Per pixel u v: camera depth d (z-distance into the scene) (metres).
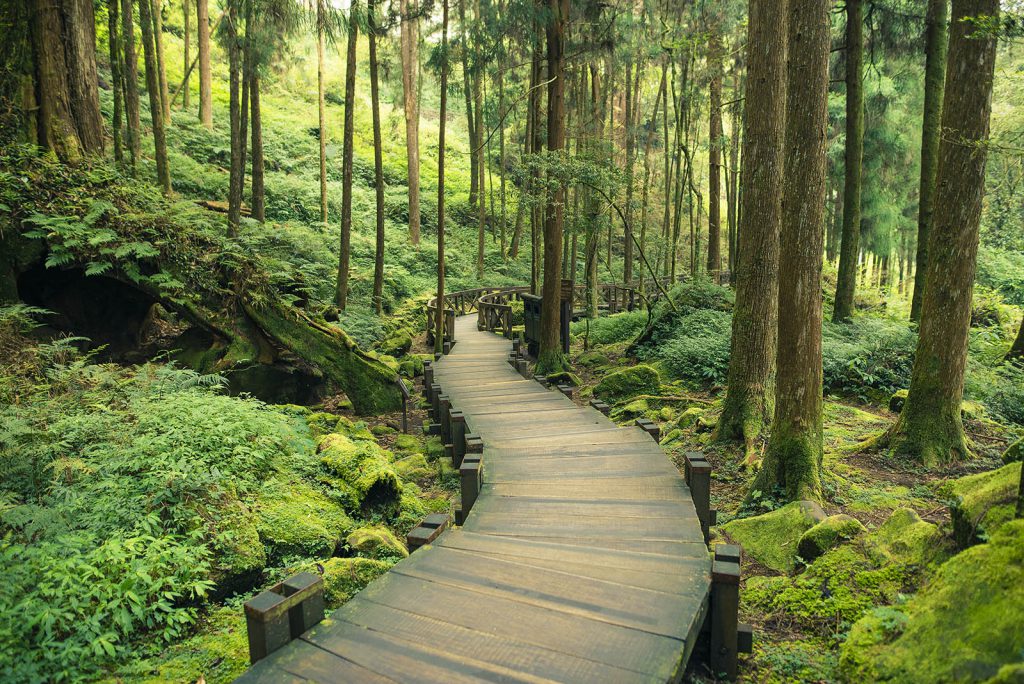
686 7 17.02
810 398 6.11
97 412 6.55
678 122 17.27
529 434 7.46
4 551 4.19
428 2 13.22
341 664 2.79
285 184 23.34
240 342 10.41
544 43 13.33
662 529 4.52
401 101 26.81
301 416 9.29
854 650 3.29
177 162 20.02
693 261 22.03
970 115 6.48
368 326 15.60
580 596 3.43
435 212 28.89
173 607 4.37
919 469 6.68
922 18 12.48
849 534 4.62
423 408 10.67
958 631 2.82
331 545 5.47
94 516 4.80
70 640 3.63
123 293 10.30
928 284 6.96
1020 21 5.87
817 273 6.03
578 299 22.77
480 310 19.42
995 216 18.45
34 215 9.10
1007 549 2.94
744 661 3.61
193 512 5.11
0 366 7.34
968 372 9.47
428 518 4.47
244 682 2.67
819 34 5.82
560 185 12.12
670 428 9.05
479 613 3.24
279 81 32.81
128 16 14.73
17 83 10.30
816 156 5.90
